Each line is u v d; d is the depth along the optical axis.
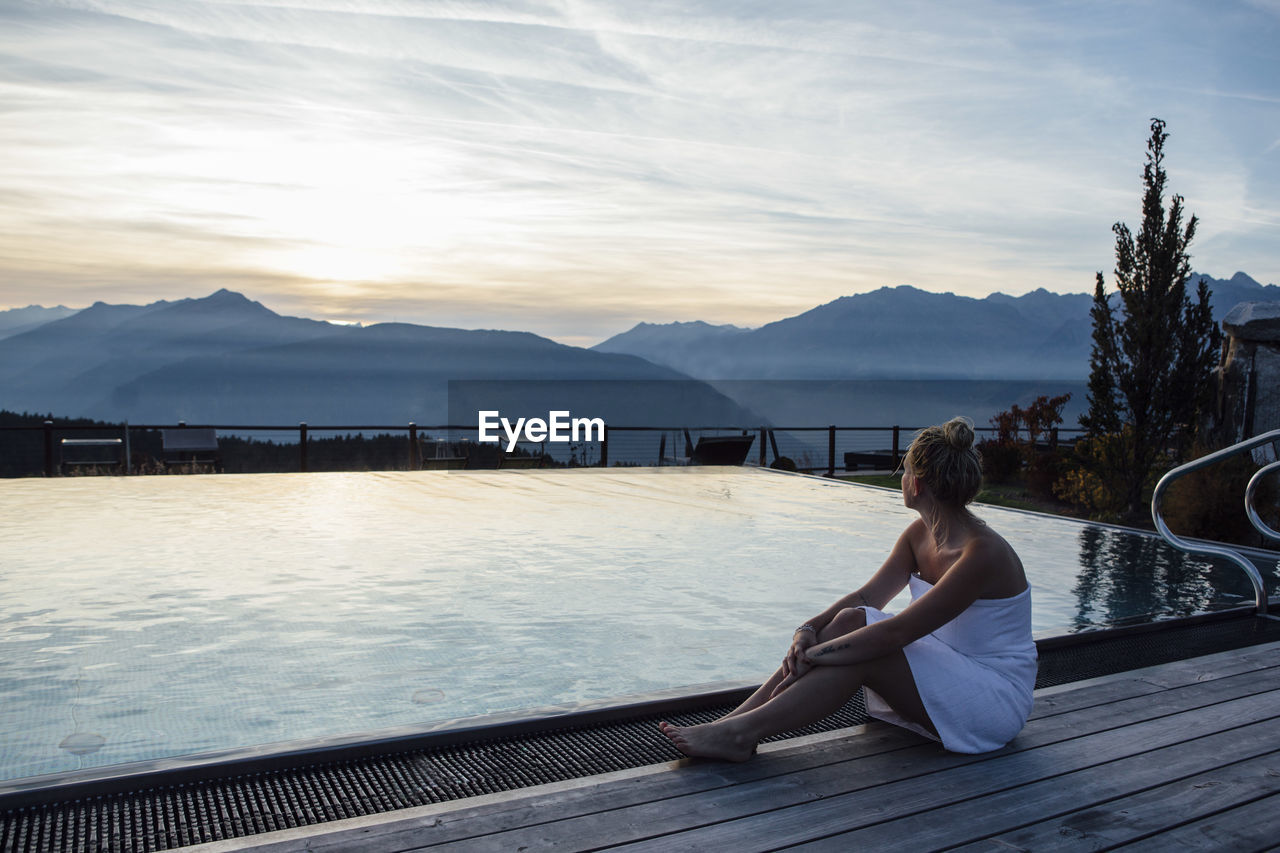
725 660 3.34
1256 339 9.20
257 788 1.93
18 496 8.01
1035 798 1.79
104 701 2.81
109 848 1.64
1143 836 1.62
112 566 4.89
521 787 1.96
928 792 1.81
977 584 1.98
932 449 2.10
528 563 5.15
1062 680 2.77
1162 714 2.31
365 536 5.98
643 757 2.15
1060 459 10.55
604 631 3.71
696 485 9.66
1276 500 7.04
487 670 3.18
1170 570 5.16
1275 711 2.34
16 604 4.04
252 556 5.23
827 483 9.90
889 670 2.02
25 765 2.31
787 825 1.65
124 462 11.17
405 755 2.14
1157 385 8.78
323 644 3.47
